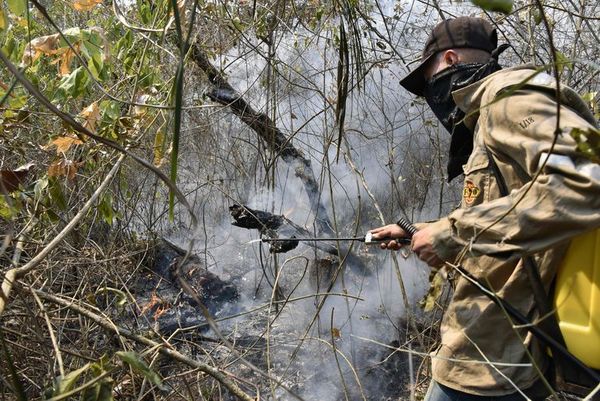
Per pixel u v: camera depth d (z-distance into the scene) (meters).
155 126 3.00
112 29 2.67
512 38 3.21
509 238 1.42
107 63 2.05
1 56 1.04
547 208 1.37
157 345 1.69
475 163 1.64
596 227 1.36
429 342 2.83
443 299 2.92
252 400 1.71
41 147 2.31
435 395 1.77
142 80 2.38
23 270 1.54
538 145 1.40
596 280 1.41
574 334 1.44
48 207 2.07
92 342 2.45
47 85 2.36
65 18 2.88
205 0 2.97
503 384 1.62
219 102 3.27
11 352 2.05
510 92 1.01
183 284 1.28
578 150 1.12
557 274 1.50
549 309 1.51
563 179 1.36
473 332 1.66
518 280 1.58
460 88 1.75
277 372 2.84
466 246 1.48
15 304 2.11
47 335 2.27
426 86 1.94
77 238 2.79
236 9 3.15
